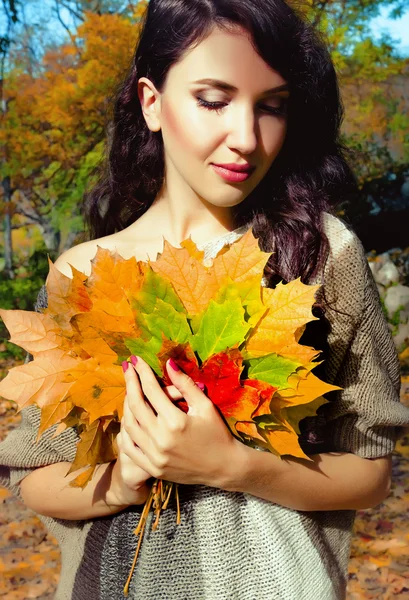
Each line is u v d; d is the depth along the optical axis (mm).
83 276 1267
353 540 3891
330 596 1291
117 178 1756
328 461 1370
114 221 1829
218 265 1211
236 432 1205
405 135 10359
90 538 1399
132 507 1341
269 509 1279
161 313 1172
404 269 8805
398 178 9664
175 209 1500
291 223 1436
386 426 1428
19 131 10398
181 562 1237
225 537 1234
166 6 1355
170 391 1182
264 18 1272
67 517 1421
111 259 1246
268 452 1266
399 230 9539
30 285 9930
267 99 1325
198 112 1312
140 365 1171
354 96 10141
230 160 1306
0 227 16016
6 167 10734
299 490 1279
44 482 1452
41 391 1255
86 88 9758
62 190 10742
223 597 1222
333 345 1389
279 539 1253
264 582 1235
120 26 9562
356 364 1397
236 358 1146
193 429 1159
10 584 3666
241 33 1279
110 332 1185
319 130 1523
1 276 10609
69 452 1439
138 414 1173
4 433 6070
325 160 1558
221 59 1281
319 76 1469
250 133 1285
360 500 1386
